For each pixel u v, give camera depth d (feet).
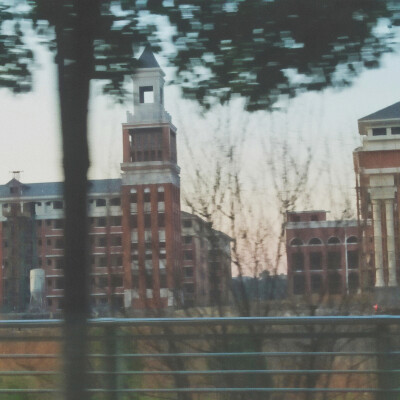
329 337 41.75
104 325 43.09
